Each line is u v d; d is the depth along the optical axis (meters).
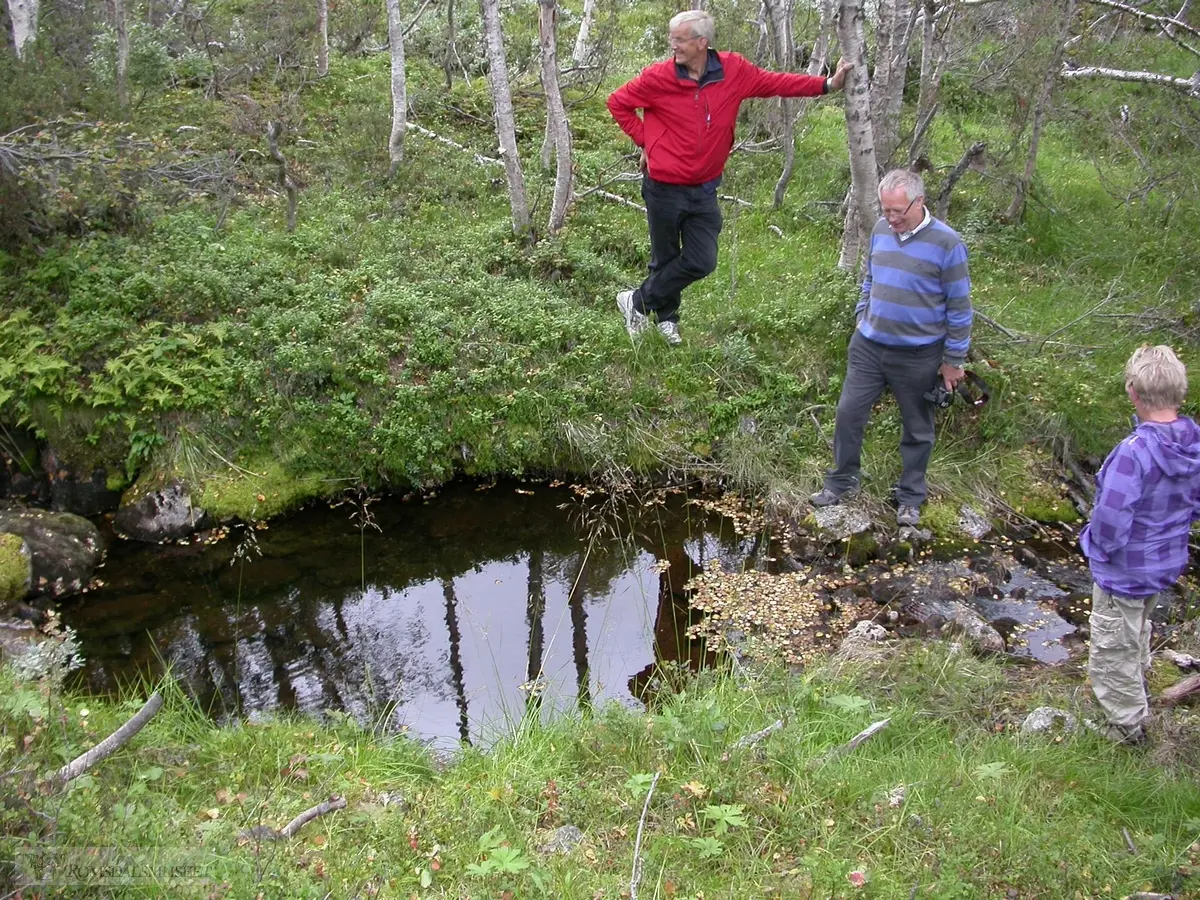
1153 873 3.31
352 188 9.91
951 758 4.10
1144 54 12.62
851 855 3.47
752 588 6.12
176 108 10.90
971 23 11.62
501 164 10.69
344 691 5.43
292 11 12.84
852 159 6.55
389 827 3.64
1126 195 10.72
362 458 7.15
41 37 9.25
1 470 7.00
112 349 7.08
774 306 8.00
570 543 6.82
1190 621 5.47
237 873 3.13
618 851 3.55
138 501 6.77
